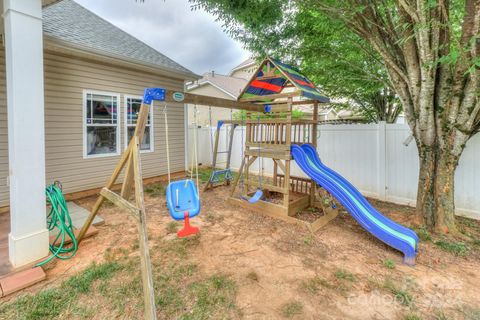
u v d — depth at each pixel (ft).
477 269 8.13
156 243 10.09
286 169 12.78
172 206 9.38
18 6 7.43
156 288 7.20
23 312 6.22
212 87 51.85
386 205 14.57
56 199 9.10
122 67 18.45
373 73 16.39
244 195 15.16
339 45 15.66
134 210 6.55
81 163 16.58
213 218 13.04
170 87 21.94
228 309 6.42
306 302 6.67
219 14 12.94
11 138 7.77
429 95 9.66
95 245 9.82
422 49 9.04
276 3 12.15
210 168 28.81
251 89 14.35
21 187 7.80
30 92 7.84
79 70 16.11
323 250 9.56
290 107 12.59
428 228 10.79
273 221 12.59
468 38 8.45
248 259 8.87
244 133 26.07
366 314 6.24
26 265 7.93
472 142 11.98
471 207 12.16
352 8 9.89
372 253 9.32
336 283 7.48
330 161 18.11
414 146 14.14
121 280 7.53
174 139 22.86
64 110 15.57
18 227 7.79
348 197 10.76
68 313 6.22
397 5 9.47
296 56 16.84
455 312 6.27
